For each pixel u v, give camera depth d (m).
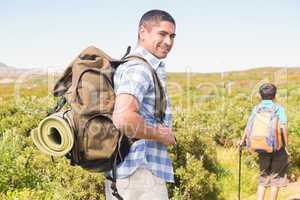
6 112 11.41
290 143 9.95
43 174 7.24
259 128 7.23
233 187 8.84
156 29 3.11
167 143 3.04
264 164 7.40
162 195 3.09
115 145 2.88
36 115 11.20
